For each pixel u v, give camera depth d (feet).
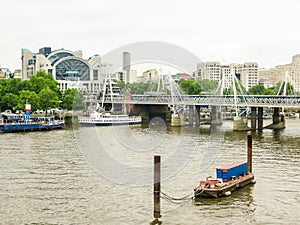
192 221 177.99
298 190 223.30
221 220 179.32
